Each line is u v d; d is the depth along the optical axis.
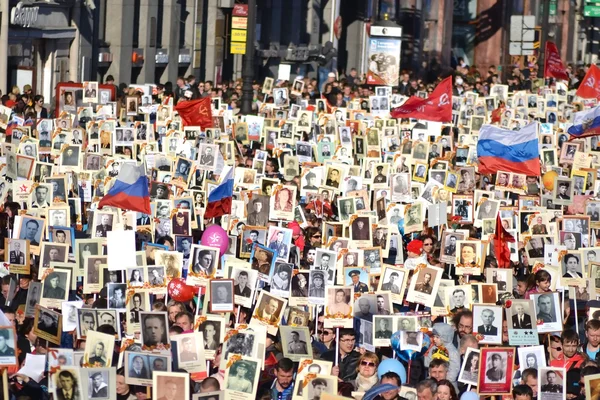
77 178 47.06
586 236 42.28
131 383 27.23
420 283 34.50
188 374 26.16
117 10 93.81
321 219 45.28
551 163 57.78
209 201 41.91
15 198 43.12
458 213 46.75
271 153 57.69
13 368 27.80
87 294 35.03
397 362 29.27
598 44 192.38
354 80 111.81
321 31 126.12
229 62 114.06
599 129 60.97
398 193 48.03
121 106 66.38
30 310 32.59
